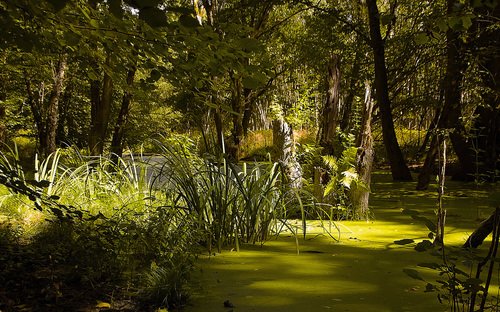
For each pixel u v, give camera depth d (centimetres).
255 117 2894
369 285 340
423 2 1262
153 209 514
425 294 318
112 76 304
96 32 265
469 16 297
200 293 321
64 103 1894
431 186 993
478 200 783
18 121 2095
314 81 1505
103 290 316
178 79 289
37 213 495
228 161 481
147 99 329
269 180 524
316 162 671
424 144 1530
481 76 948
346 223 596
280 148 634
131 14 237
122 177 650
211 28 242
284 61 1627
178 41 253
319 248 459
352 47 1412
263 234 494
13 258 354
